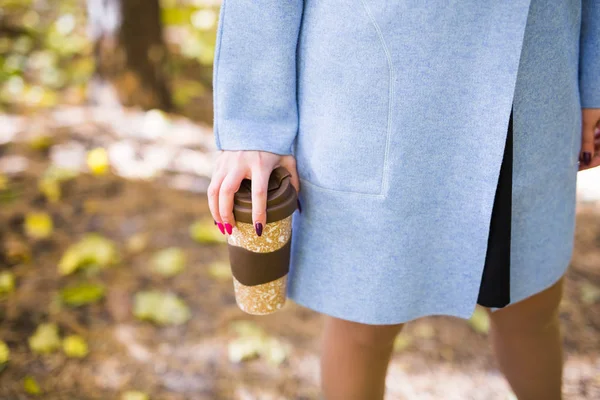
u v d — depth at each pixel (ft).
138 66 11.16
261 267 3.77
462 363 6.53
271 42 3.56
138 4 10.84
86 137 10.21
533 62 3.57
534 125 3.72
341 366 4.26
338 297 4.00
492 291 3.98
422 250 3.85
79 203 8.70
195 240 8.23
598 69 4.03
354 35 3.39
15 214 8.29
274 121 3.77
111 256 7.70
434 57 3.39
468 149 3.62
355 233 3.79
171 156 10.05
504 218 3.81
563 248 4.32
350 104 3.51
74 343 6.43
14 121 10.43
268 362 6.42
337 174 3.67
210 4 16.47
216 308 7.13
